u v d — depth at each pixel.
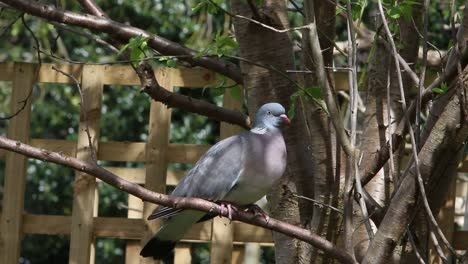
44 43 20.52
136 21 20.27
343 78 11.34
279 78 9.94
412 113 9.24
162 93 10.11
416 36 9.88
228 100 11.20
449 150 8.16
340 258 8.20
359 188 8.17
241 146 9.77
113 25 10.42
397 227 8.18
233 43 9.09
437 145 8.09
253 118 10.14
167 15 20.00
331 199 8.97
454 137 8.05
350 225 8.26
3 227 11.07
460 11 12.48
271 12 9.92
